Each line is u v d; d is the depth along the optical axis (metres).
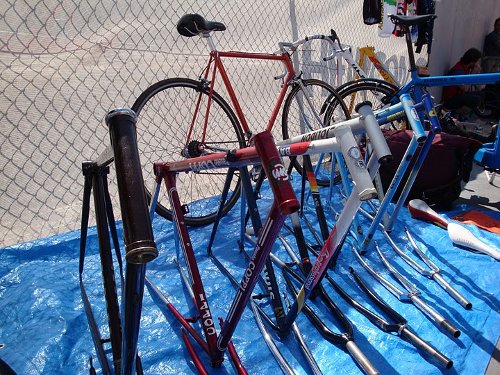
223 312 1.61
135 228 0.57
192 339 1.43
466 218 2.40
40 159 2.22
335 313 1.49
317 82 2.95
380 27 3.84
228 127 2.86
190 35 2.25
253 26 3.10
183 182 2.76
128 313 0.70
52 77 2.19
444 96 5.54
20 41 2.06
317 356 1.33
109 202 1.30
